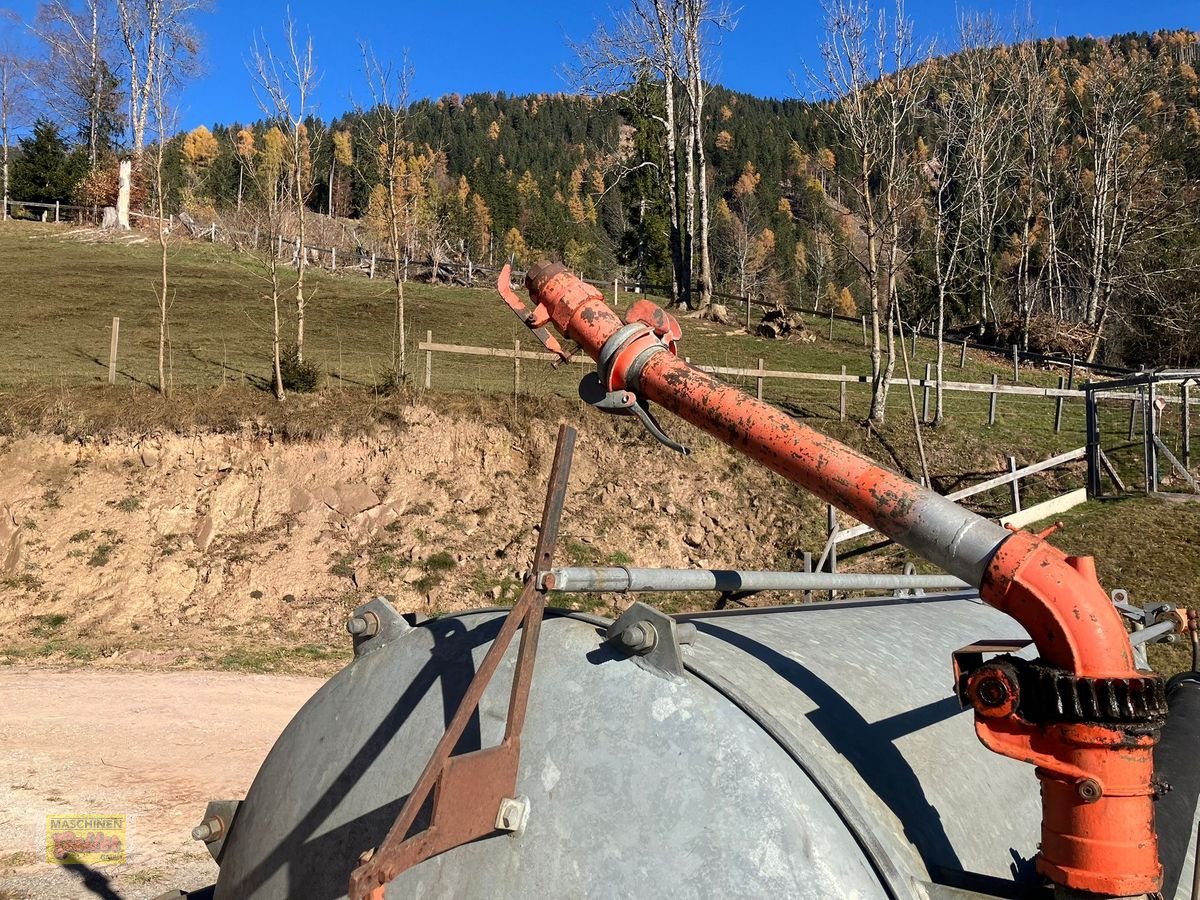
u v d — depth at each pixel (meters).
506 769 1.85
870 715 2.13
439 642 2.26
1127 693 1.66
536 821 1.86
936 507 1.88
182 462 15.75
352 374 20.56
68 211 56.66
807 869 1.67
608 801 1.82
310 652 12.83
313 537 15.30
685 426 18.55
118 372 19.11
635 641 1.89
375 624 2.40
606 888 1.77
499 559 15.45
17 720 9.39
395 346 21.97
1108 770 1.67
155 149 20.20
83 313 27.31
